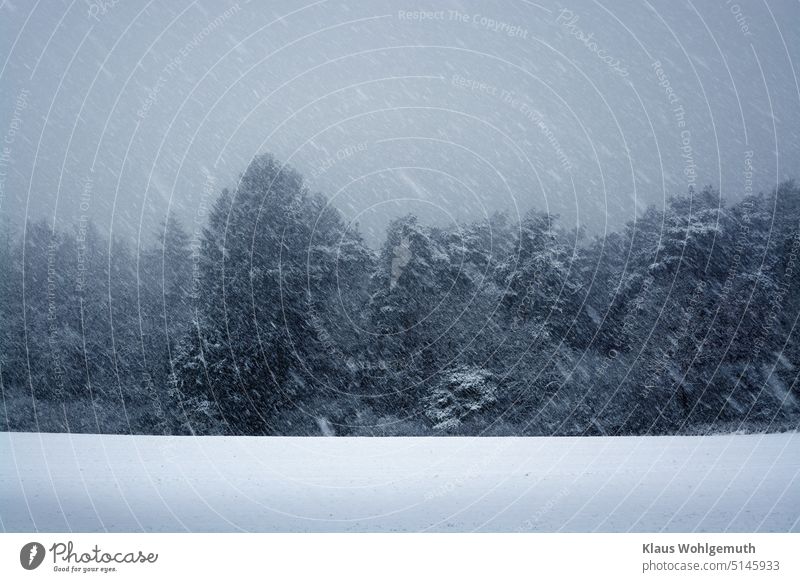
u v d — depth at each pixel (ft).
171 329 154.81
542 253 160.15
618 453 64.13
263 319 149.38
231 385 145.79
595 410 145.69
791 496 42.73
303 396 148.46
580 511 39.81
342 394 150.41
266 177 156.25
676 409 141.90
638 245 158.81
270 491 45.42
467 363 153.07
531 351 152.25
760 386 140.26
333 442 76.84
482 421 147.43
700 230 149.28
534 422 147.23
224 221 153.69
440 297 158.92
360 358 153.17
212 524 37.45
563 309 155.74
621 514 39.09
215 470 53.42
